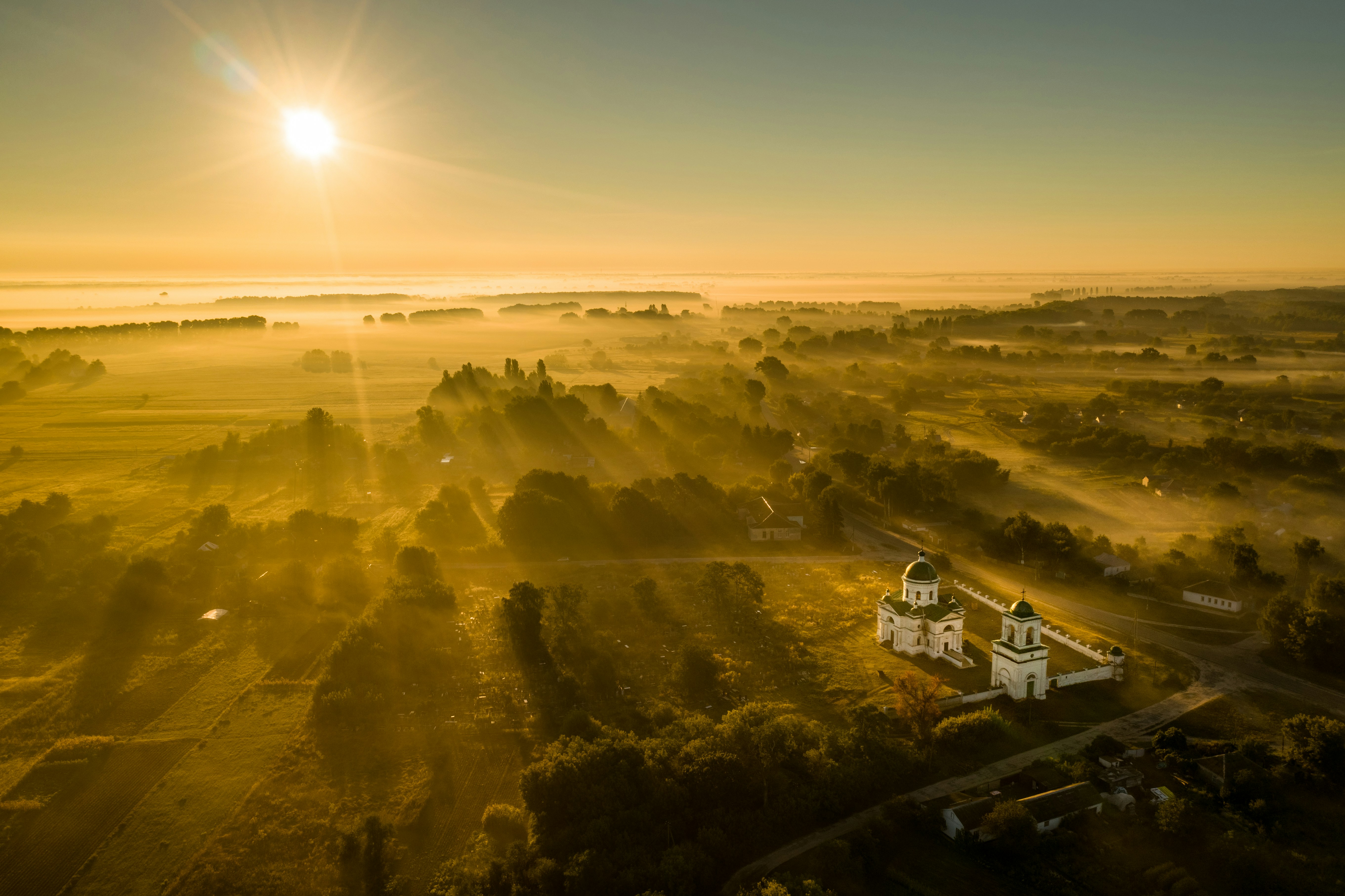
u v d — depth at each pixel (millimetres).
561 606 118812
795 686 106438
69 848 77062
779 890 65062
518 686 105500
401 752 91188
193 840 77875
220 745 92688
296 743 92688
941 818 80812
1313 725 87562
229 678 107625
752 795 82125
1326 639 109062
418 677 106375
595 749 83625
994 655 104562
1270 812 80625
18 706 100438
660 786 80875
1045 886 72625
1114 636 120500
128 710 100062
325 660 109438
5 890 72062
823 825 80312
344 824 79688
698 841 76250
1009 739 94250
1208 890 72062
